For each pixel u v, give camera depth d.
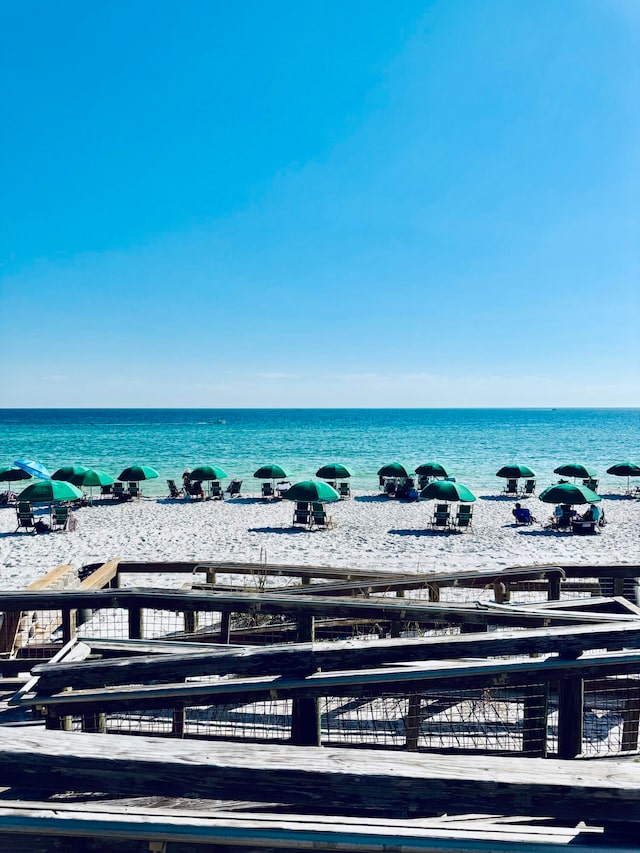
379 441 62.94
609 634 2.58
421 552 14.38
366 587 5.76
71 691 2.58
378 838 1.59
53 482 17.62
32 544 15.57
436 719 4.16
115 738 1.65
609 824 1.70
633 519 20.75
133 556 13.85
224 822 1.62
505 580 6.07
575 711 3.04
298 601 3.80
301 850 1.59
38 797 2.23
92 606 3.89
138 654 3.12
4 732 1.66
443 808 1.55
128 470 22.64
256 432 80.69
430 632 5.60
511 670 2.57
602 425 109.19
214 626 6.86
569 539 16.48
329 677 2.47
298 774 1.55
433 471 24.14
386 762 1.59
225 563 6.88
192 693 2.46
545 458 44.75
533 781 1.53
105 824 1.60
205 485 30.09
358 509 22.12
